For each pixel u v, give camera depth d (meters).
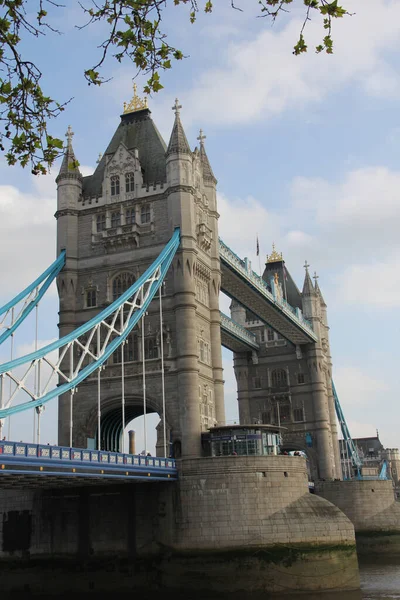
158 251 66.75
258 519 54.06
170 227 66.44
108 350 55.72
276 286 94.69
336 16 13.05
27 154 15.11
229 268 77.75
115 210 69.75
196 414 61.09
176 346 63.06
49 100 14.55
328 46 13.88
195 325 63.97
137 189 69.50
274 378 111.62
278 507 55.00
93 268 68.69
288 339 107.75
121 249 68.25
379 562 78.19
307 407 108.19
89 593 54.72
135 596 53.16
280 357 111.88
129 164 70.75
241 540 53.38
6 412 41.88
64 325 67.50
